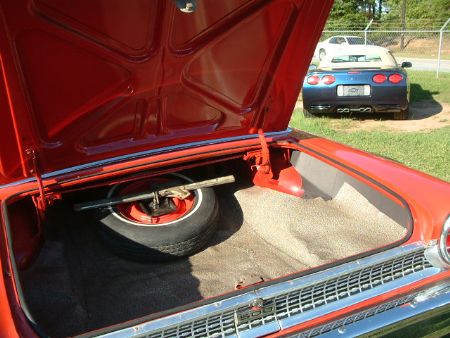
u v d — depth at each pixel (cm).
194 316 147
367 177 225
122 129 220
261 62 223
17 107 173
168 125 232
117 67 187
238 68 220
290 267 222
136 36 178
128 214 238
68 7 156
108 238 221
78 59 176
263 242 244
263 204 259
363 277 174
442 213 187
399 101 786
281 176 275
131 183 254
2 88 164
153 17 174
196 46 197
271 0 195
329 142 271
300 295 163
